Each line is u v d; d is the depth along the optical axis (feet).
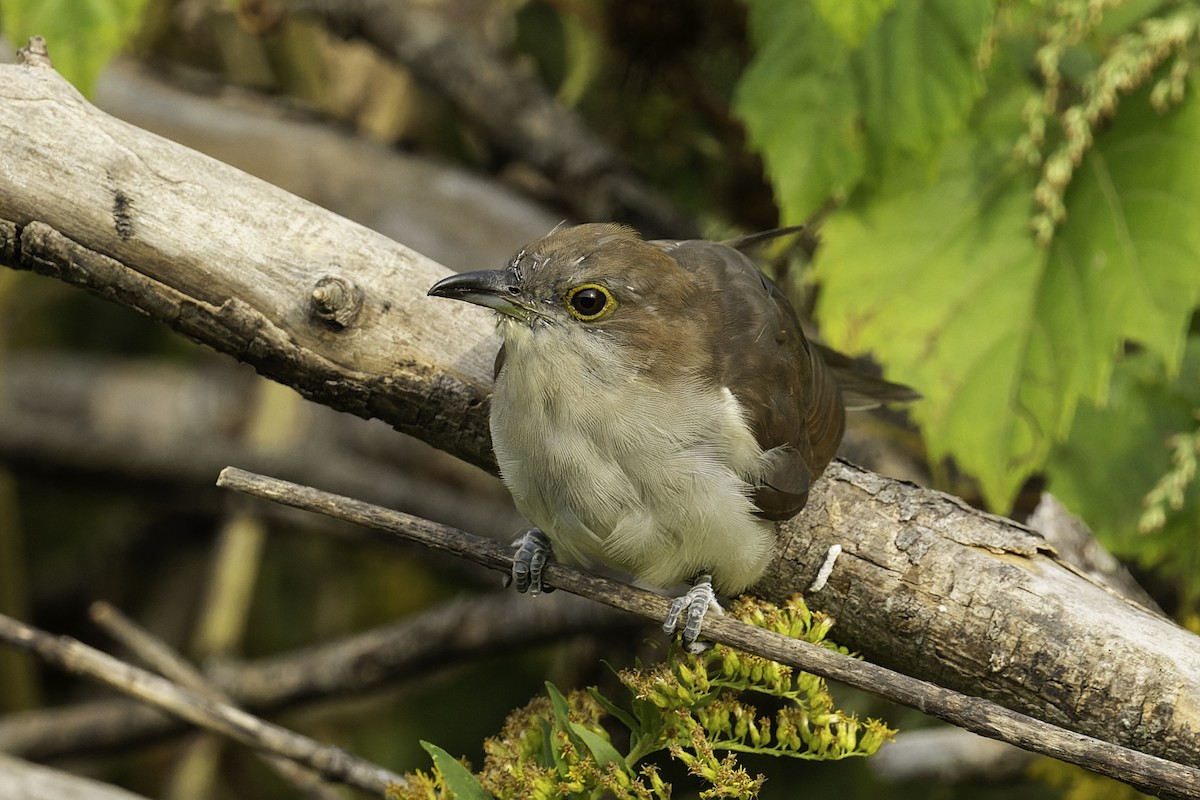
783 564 25.61
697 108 40.09
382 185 42.45
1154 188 30.99
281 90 45.11
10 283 47.16
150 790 43.93
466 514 44.83
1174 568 33.78
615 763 21.33
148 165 26.11
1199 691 22.89
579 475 24.54
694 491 24.39
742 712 22.03
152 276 26.00
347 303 25.75
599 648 40.01
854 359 32.71
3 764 30.58
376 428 46.75
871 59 30.37
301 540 46.55
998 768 35.68
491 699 43.47
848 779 35.86
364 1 42.37
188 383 49.39
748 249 34.22
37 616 48.85
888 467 37.86
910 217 32.04
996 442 31.35
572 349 24.49
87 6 31.12
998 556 24.77
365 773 28.84
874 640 25.26
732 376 25.08
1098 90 30.91
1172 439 33.68
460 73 42.57
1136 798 30.22
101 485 46.83
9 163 25.45
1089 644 23.58
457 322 26.66
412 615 45.50
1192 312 34.22
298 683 40.01
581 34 41.52
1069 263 31.37
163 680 31.27
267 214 26.43
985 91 31.73
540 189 44.21
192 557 48.29
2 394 48.65
